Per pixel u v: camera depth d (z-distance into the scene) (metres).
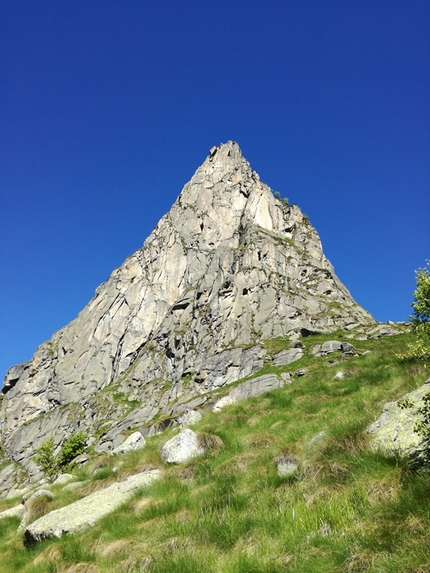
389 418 10.78
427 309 8.97
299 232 132.50
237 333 93.75
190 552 8.54
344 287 121.62
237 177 154.12
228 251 118.25
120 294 138.62
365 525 7.45
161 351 114.12
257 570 7.26
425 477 7.97
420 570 5.89
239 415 19.23
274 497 9.89
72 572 9.72
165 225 152.12
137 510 11.87
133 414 91.06
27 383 135.00
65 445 46.06
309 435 12.70
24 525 16.06
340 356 58.94
